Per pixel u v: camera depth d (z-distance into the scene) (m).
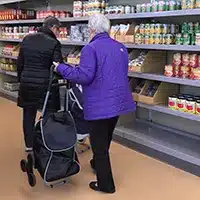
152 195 3.00
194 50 3.36
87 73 2.70
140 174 3.40
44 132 2.89
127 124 4.69
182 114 3.60
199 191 3.06
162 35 3.74
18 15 6.62
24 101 3.76
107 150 3.00
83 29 4.89
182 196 2.97
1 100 6.82
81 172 3.48
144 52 4.15
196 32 3.39
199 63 3.45
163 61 4.15
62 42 5.22
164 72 3.90
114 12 4.34
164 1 3.75
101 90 2.78
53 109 3.66
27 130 3.89
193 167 3.50
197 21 3.88
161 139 4.07
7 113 5.75
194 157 3.50
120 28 4.25
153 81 4.17
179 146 3.83
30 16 6.76
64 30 5.26
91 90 2.80
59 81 3.19
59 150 2.88
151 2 3.93
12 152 4.00
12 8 7.50
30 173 3.09
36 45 3.59
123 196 2.99
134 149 4.06
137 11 4.05
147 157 3.82
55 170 2.90
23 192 3.07
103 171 3.00
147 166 3.59
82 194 3.04
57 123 2.97
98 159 2.99
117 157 3.83
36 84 3.62
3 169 3.54
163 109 3.80
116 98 2.81
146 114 4.77
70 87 3.31
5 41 7.36
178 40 3.60
